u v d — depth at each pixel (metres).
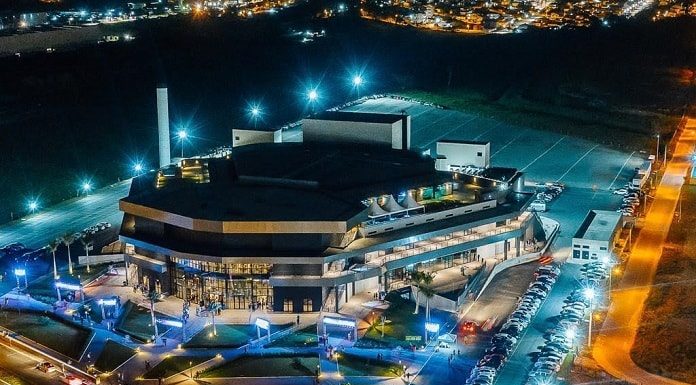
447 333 164.00
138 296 182.38
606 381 143.75
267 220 170.62
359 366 151.50
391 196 192.25
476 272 191.50
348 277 172.75
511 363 152.12
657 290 185.00
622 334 163.38
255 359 154.38
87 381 147.38
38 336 165.12
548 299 181.25
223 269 173.25
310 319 169.75
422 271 188.50
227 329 165.88
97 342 161.88
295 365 151.75
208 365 152.12
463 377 147.50
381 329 165.50
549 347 155.00
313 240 173.12
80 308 176.88
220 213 175.88
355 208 179.62
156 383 145.88
